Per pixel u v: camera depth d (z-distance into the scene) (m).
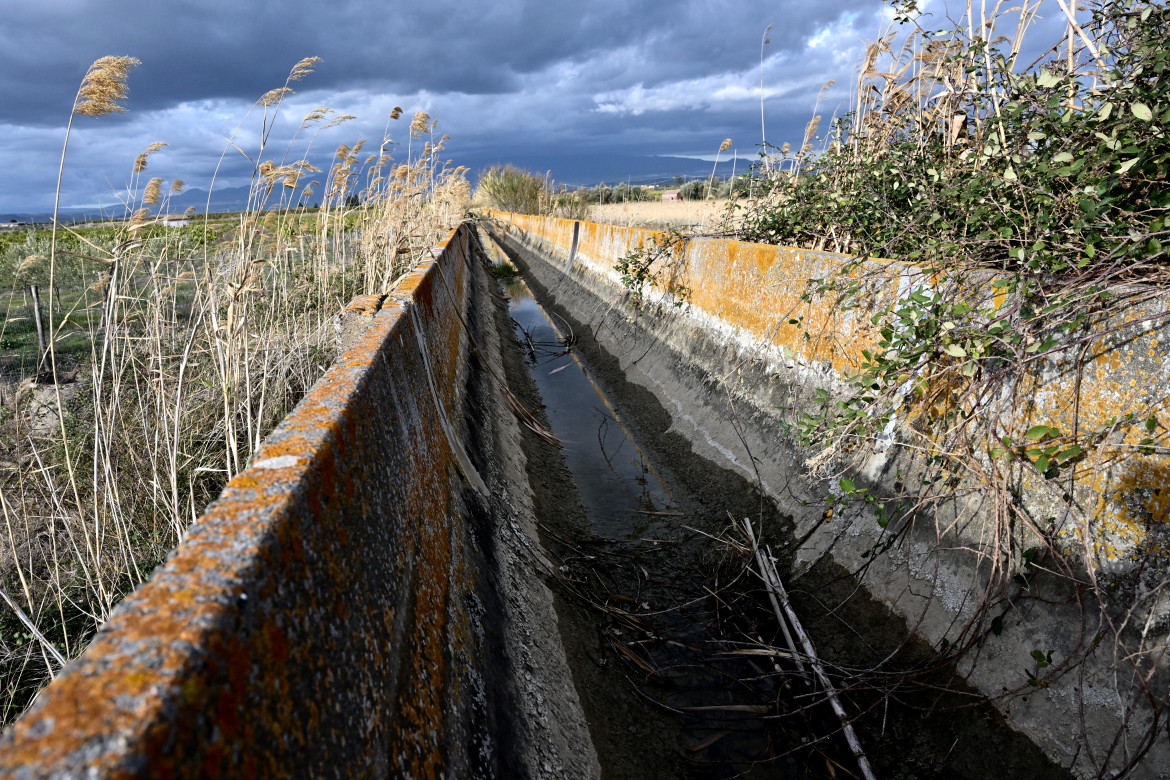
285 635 1.25
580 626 4.09
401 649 1.96
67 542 4.05
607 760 3.21
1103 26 3.75
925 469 3.79
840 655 3.72
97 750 0.77
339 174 8.54
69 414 5.16
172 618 1.00
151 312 5.54
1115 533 2.76
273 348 5.73
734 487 5.65
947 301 3.50
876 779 3.07
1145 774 2.41
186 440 4.69
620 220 18.75
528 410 7.92
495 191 36.94
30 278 10.06
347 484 1.81
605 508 5.83
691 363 7.62
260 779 1.04
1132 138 3.24
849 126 6.57
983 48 4.28
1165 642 2.49
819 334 5.25
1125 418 2.72
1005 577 3.13
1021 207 3.64
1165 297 2.69
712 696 3.69
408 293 4.22
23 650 3.30
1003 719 2.92
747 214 7.91
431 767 1.86
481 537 3.71
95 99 3.60
